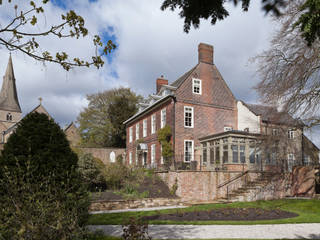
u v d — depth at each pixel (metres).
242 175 18.11
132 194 15.84
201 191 16.83
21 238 4.47
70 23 3.81
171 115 23.19
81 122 45.00
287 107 14.21
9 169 6.04
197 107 24.25
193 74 24.80
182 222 9.92
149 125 27.81
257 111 24.34
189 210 12.74
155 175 19.52
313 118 14.29
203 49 25.92
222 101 25.70
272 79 14.79
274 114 15.17
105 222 10.09
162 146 23.02
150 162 26.61
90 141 42.25
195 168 19.36
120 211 13.18
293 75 13.56
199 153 22.78
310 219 10.75
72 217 5.41
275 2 3.18
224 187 17.53
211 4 4.36
